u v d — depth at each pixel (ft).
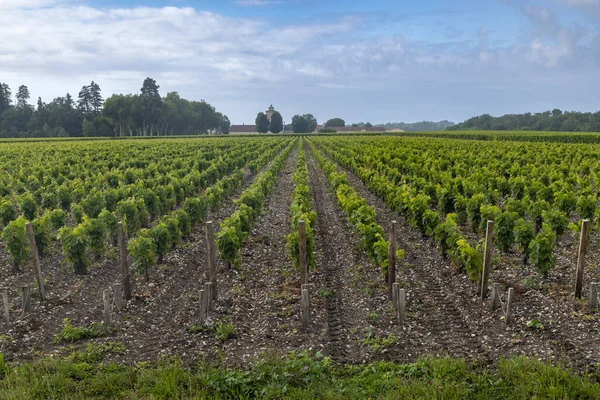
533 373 25.44
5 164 118.62
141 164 126.93
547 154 122.72
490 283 40.96
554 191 65.82
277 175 117.60
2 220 58.03
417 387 24.62
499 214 48.75
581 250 35.22
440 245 48.75
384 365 27.55
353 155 139.95
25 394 24.35
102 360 29.43
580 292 36.01
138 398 24.64
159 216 73.20
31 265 48.75
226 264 47.78
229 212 77.61
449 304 37.45
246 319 35.68
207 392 25.50
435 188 71.97
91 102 506.07
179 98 572.10
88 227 47.50
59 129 427.74
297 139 344.49
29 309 36.50
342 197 67.00
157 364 28.50
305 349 30.45
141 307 37.99
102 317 36.22
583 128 484.33
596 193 65.82
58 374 26.30
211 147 190.80
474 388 24.81
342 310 37.04
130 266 48.96
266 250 54.34
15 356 29.91
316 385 25.73
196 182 89.92
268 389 25.21
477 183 78.02
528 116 619.67
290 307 37.40
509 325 32.78
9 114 457.68
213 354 30.17
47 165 114.62
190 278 45.78
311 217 53.31
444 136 352.69
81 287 42.80
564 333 31.12
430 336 31.99
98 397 24.97
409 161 112.57
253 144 228.22
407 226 64.03
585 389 23.75
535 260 39.47
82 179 100.89
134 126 474.08
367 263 48.37
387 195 73.72
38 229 48.93
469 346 30.32
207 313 36.24
